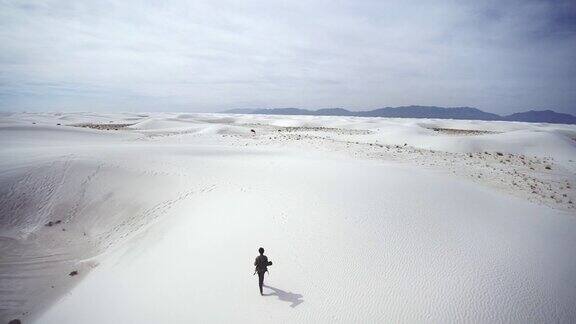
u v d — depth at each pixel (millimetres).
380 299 8656
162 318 8641
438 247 11273
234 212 14883
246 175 20531
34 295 11398
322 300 8805
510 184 24953
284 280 9797
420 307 8281
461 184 20250
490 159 36062
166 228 14742
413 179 19875
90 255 14266
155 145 33219
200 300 9211
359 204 14961
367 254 10820
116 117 130875
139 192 19141
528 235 12930
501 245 11688
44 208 18000
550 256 11227
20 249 14742
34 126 44031
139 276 10953
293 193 16734
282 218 13703
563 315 8227
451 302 8430
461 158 35156
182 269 10859
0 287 11852
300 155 28906
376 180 19125
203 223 14164
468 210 15078
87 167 21641
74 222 17219
